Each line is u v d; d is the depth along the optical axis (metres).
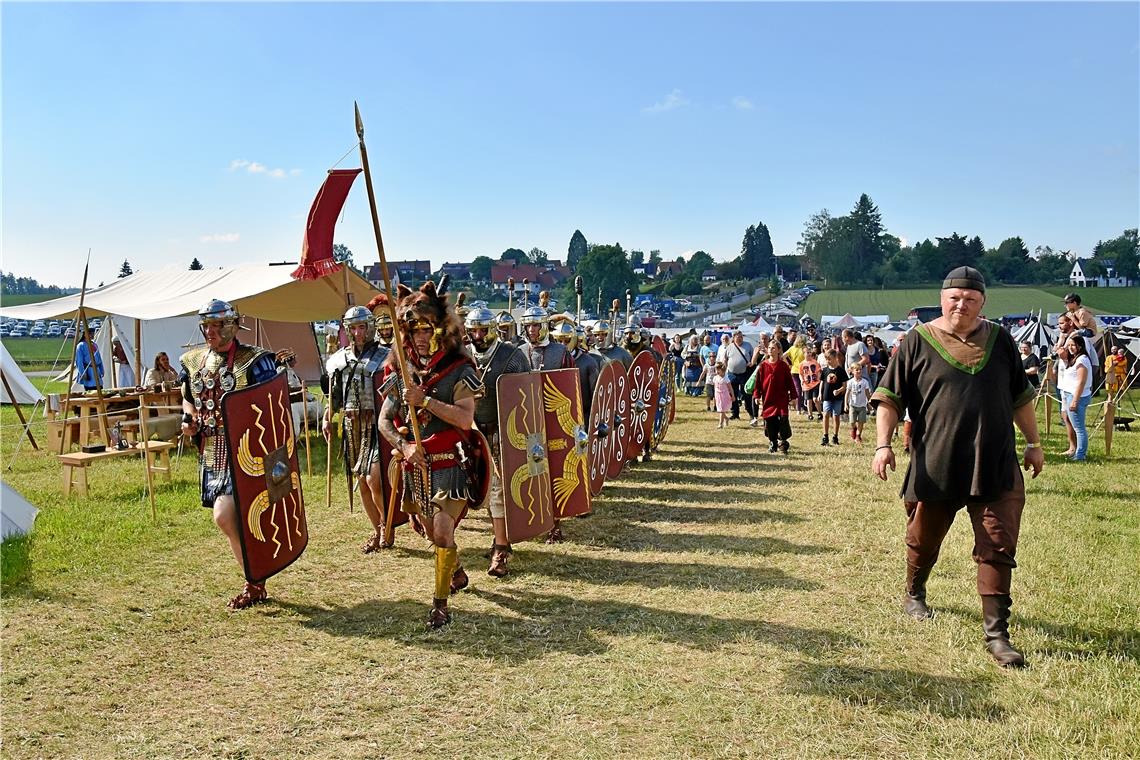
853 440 14.25
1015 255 144.88
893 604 5.65
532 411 6.84
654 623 5.34
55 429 12.48
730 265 174.75
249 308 14.57
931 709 4.12
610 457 9.49
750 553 6.97
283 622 5.39
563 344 8.74
